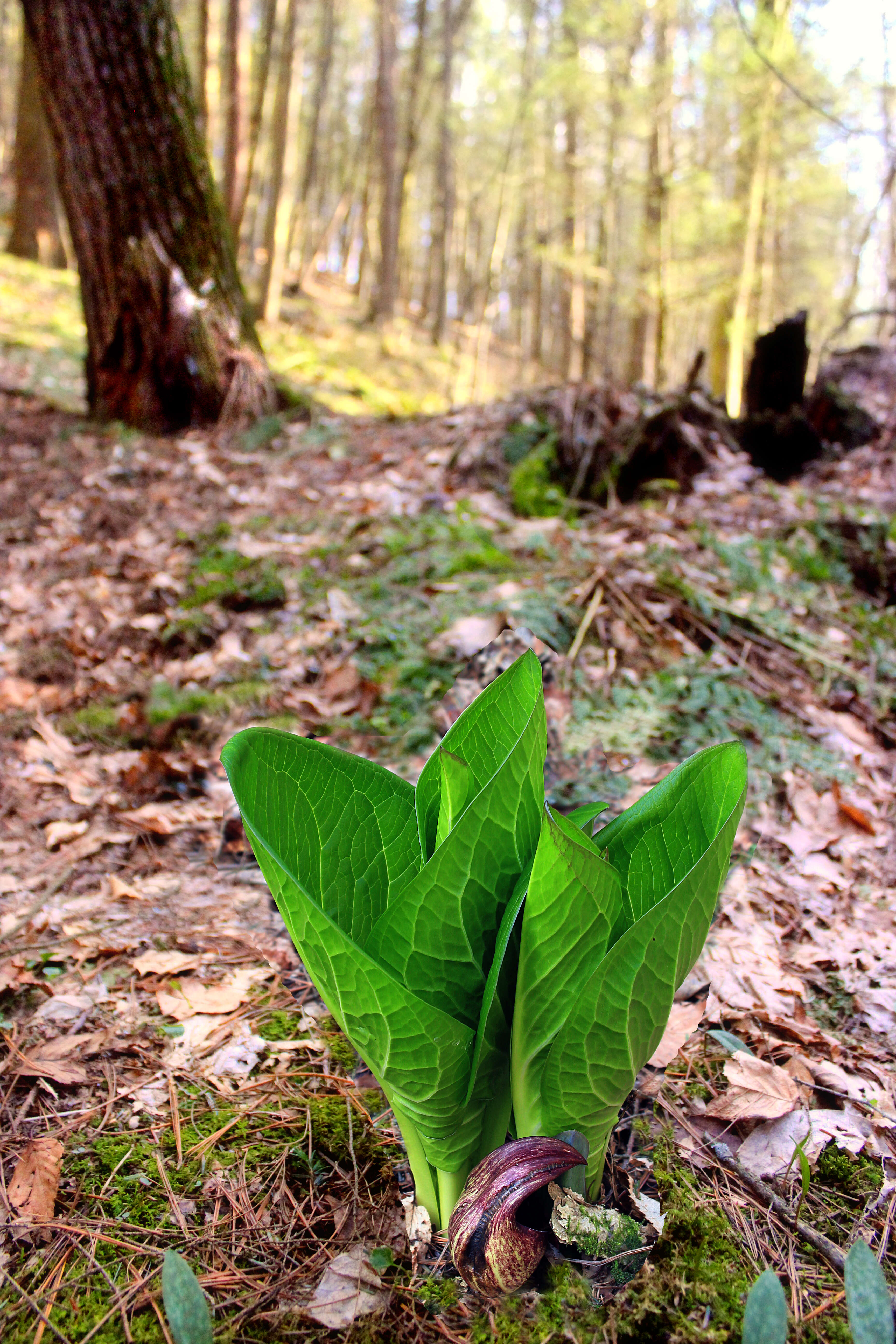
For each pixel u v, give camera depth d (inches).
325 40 872.9
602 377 207.0
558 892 39.7
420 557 150.3
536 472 184.7
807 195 561.6
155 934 80.7
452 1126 43.4
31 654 139.6
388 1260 48.9
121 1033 68.2
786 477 212.5
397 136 1063.0
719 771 45.2
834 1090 62.8
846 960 78.4
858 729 117.0
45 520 191.8
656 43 516.1
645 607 132.1
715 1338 43.9
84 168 228.5
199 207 241.3
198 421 246.7
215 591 148.6
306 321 661.9
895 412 228.5
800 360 212.4
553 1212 43.5
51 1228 51.7
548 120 699.4
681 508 175.6
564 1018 42.5
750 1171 55.6
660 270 512.4
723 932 80.9
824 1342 44.9
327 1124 59.6
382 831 48.6
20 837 98.6
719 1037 58.6
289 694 122.3
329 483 205.9
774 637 130.8
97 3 215.0
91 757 114.7
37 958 76.5
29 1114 60.6
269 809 43.5
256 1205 53.5
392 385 545.6
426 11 824.3
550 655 115.3
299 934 38.9
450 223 855.1
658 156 518.3
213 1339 39.7
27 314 431.5
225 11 768.9
